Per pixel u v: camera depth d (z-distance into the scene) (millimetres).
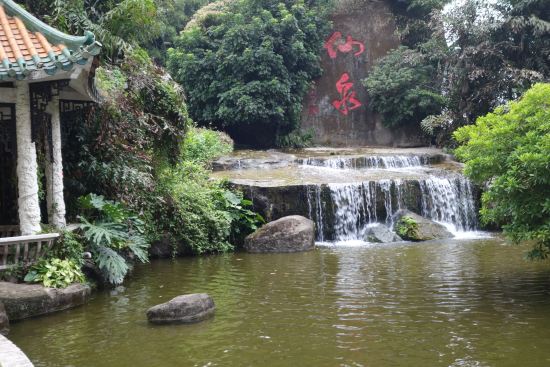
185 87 25578
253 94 24516
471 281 9461
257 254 13789
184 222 13648
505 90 23031
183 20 32250
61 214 9281
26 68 7289
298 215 15336
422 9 27688
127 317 7676
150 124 12281
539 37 23047
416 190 17328
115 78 11398
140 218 11969
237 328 7086
